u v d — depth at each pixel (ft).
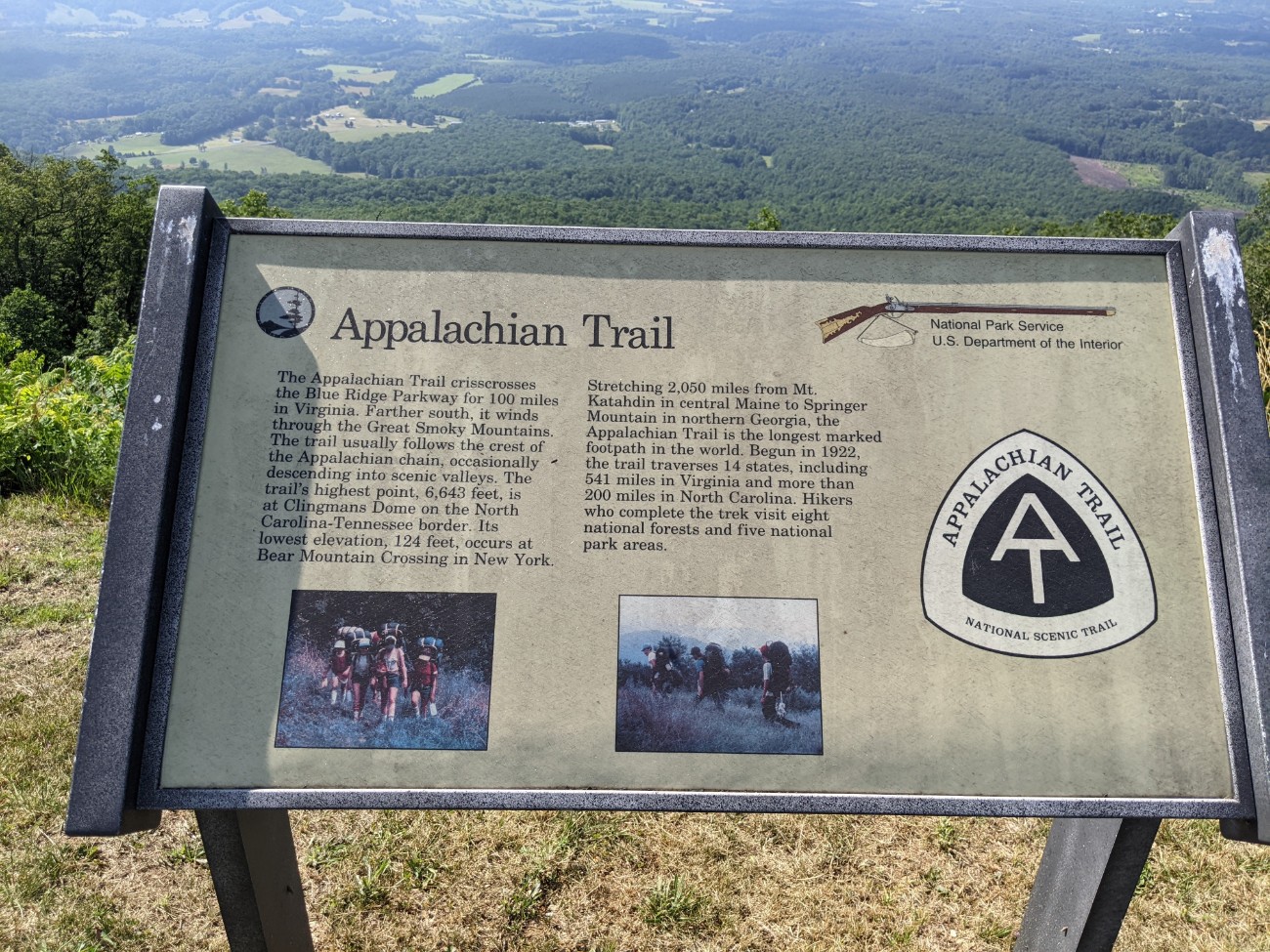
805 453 5.53
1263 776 4.86
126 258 140.26
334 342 5.61
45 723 9.92
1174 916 8.04
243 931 5.73
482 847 8.68
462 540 5.34
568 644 5.22
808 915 8.10
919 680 5.19
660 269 5.81
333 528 5.32
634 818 9.14
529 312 5.71
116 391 21.44
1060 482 5.46
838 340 5.71
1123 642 5.24
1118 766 5.07
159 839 8.68
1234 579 5.17
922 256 5.84
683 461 5.51
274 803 4.86
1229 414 5.31
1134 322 5.72
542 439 5.52
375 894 8.09
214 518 5.26
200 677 5.03
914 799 4.98
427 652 5.17
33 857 8.24
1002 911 8.13
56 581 13.17
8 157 146.41
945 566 5.35
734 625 5.25
